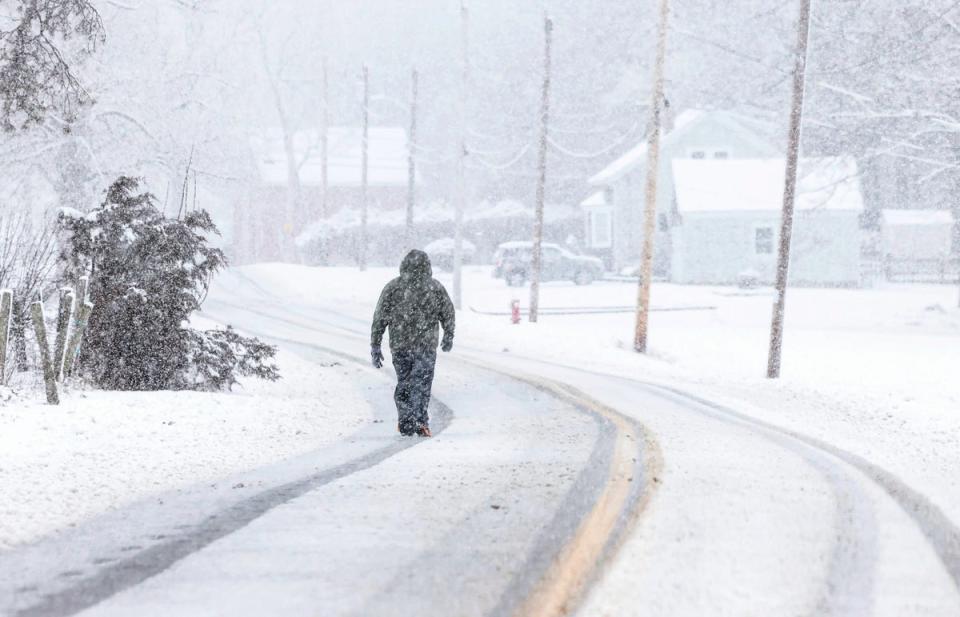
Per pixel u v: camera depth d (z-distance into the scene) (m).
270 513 15.59
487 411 33.41
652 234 73.56
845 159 106.56
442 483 18.14
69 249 35.97
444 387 41.56
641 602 10.76
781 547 13.38
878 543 13.99
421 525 14.48
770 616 10.42
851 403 44.16
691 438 26.25
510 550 12.90
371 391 41.16
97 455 22.61
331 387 42.56
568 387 41.59
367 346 60.81
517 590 11.05
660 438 25.83
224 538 13.85
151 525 15.14
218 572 11.98
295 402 35.62
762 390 49.56
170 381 36.59
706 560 12.55
